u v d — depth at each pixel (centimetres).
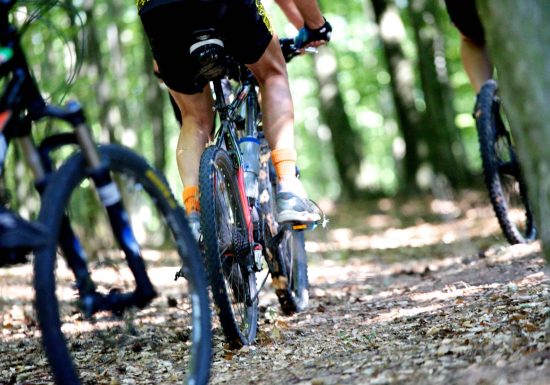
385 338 475
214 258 451
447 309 549
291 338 524
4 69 318
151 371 457
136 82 2319
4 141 314
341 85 3578
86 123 323
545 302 485
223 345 505
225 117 519
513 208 775
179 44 476
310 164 4762
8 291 828
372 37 3275
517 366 341
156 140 2136
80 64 404
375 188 2867
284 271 598
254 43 496
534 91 353
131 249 335
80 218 494
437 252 1129
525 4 351
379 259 1170
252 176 526
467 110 3369
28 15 388
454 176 2292
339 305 678
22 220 289
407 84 2406
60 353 294
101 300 333
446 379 343
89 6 1828
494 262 737
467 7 720
